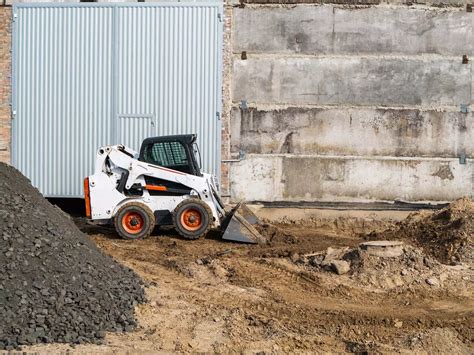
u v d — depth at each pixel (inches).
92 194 637.3
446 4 749.9
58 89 757.3
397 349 391.5
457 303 465.4
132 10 749.3
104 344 371.6
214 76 746.8
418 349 393.1
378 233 619.5
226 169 749.9
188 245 605.9
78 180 757.9
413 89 749.9
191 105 748.6
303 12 749.3
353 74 748.6
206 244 612.1
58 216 477.1
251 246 602.5
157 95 749.3
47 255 409.1
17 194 466.0
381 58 749.3
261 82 749.9
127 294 419.5
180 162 646.5
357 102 749.3
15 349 355.3
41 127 759.7
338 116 748.6
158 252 576.1
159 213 638.5
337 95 749.3
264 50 749.9
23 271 391.2
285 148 749.3
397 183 747.4
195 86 746.8
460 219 576.4
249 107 749.3
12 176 496.1
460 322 428.5
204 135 748.6
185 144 645.9
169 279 487.5
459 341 405.1
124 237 627.8
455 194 750.5
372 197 748.6
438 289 485.1
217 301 446.6
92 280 408.8
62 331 371.2
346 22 748.6
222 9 746.2
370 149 748.6
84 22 754.2
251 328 408.8
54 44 756.6
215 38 746.2
